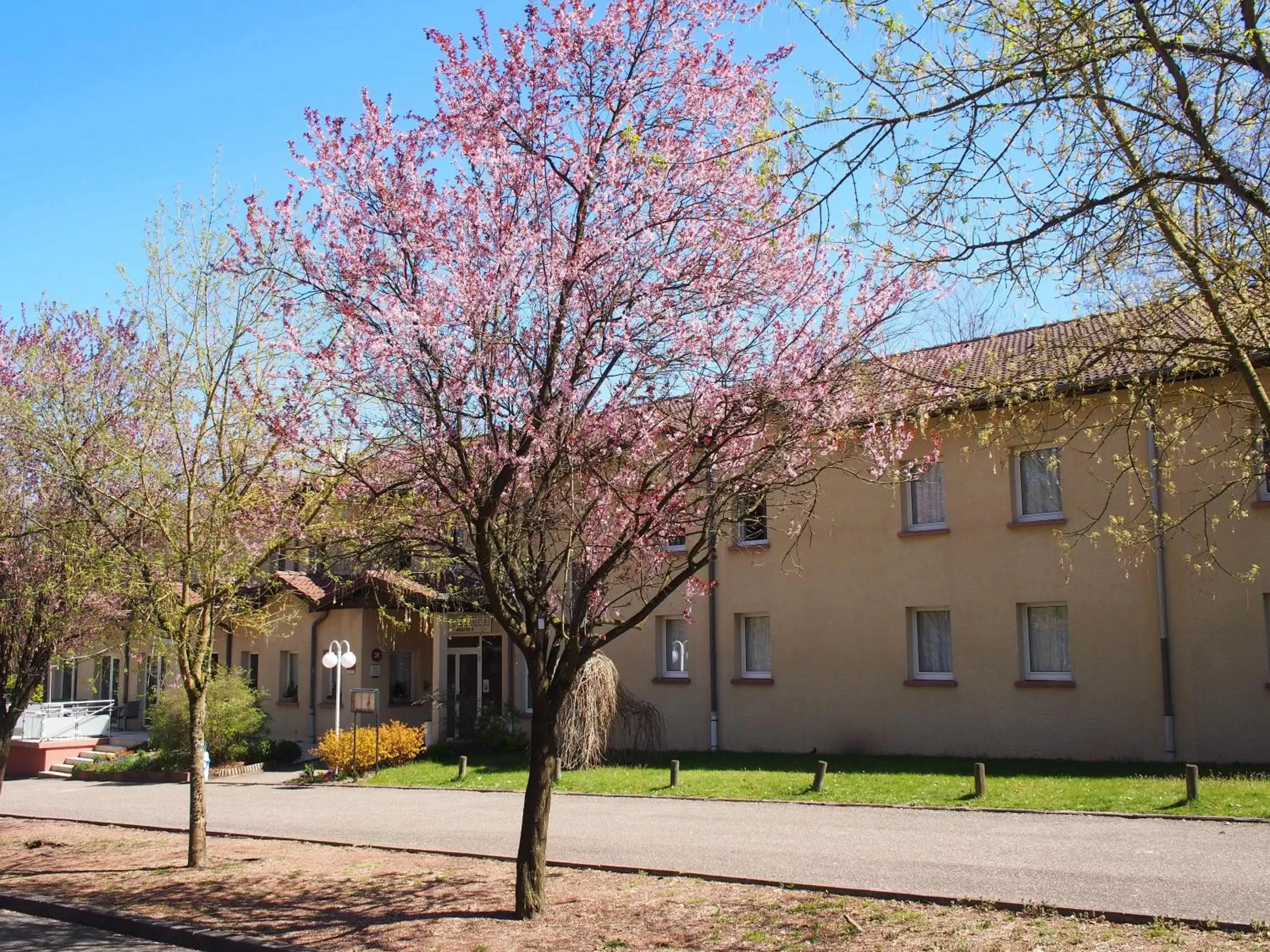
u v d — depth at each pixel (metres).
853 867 10.60
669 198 9.27
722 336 9.22
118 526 13.14
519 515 9.28
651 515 9.13
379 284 9.09
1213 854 10.24
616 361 9.18
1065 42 6.73
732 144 8.35
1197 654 16.77
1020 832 11.92
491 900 10.37
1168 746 16.83
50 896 12.06
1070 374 7.78
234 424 12.34
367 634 27.66
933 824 12.79
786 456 9.12
